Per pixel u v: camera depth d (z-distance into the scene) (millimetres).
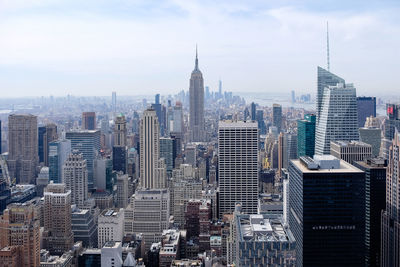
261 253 198125
